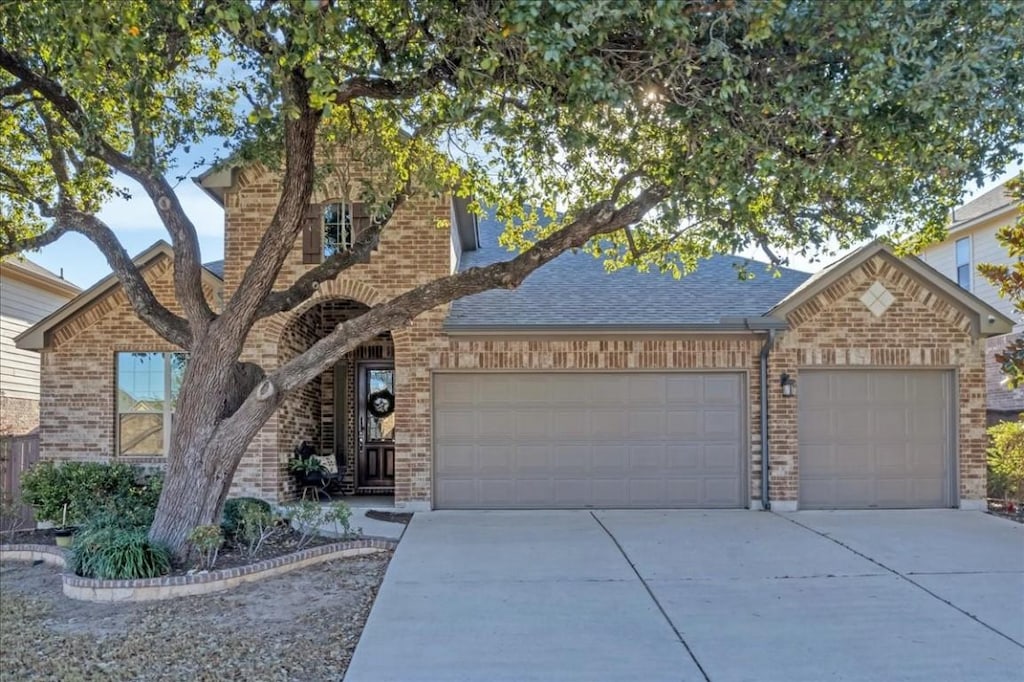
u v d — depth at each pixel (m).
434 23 7.39
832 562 8.73
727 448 12.46
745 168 6.91
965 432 12.31
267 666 5.75
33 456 12.85
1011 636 6.34
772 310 12.14
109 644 6.26
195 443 8.45
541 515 11.80
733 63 6.12
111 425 12.95
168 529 8.30
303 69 7.05
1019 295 12.66
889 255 12.22
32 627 6.72
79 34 6.23
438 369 12.41
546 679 5.46
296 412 13.60
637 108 7.28
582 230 8.35
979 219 18.47
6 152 10.20
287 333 12.88
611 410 12.49
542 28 5.70
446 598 7.38
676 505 12.40
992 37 5.81
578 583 7.89
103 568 7.68
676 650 6.01
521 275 8.39
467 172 10.38
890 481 12.39
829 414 12.41
